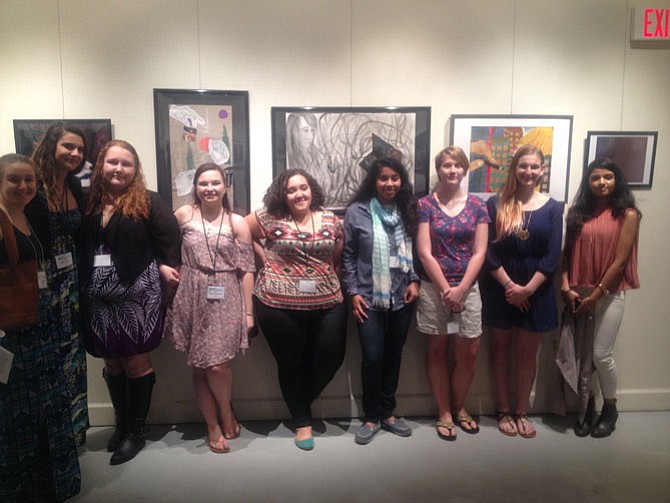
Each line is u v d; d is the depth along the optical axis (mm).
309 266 2359
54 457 1947
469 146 2643
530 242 2436
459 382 2594
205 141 2557
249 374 2734
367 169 2621
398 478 2166
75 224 2166
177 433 2607
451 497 2023
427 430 2629
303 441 2443
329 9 2553
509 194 2484
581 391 2561
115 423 2580
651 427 2660
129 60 2521
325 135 2596
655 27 2605
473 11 2594
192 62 2537
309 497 2029
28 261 1824
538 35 2627
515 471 2219
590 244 2510
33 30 2482
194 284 2287
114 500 2012
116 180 2148
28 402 1874
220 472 2223
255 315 2650
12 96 2512
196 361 2277
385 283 2383
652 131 2693
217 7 2518
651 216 2768
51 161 2066
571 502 1985
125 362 2361
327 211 2461
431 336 2578
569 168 2699
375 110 2586
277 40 2555
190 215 2367
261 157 2615
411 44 2592
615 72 2670
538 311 2486
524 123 2637
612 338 2543
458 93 2631
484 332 2785
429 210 2449
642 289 2807
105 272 2172
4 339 1796
